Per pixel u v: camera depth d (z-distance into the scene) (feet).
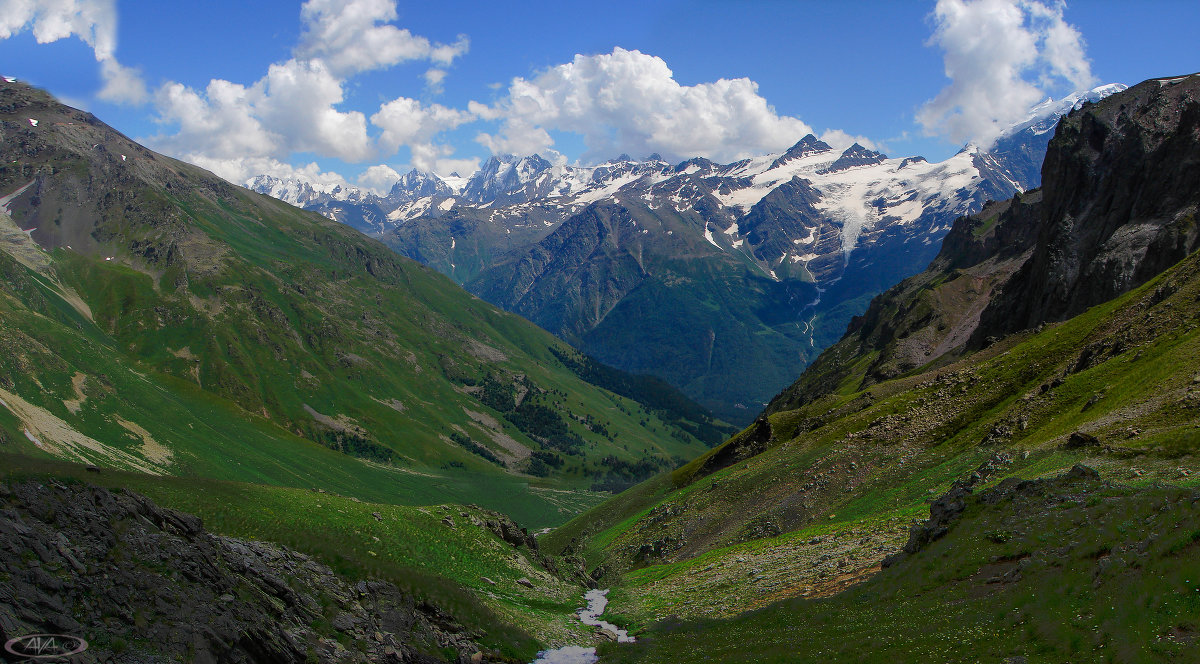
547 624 197.16
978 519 179.22
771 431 512.63
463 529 243.19
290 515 178.50
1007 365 393.91
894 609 150.41
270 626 116.57
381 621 144.97
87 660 89.20
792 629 160.97
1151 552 115.85
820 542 268.00
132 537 113.80
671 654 163.73
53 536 103.14
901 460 344.69
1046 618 112.78
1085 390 298.97
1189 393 224.12
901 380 496.23
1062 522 151.94
